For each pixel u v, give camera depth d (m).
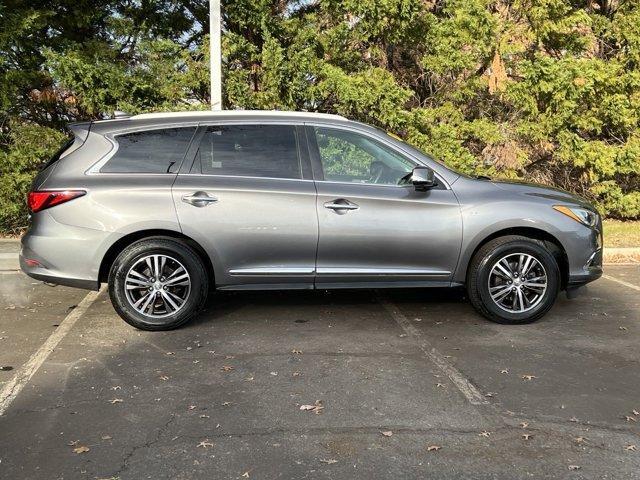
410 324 5.42
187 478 2.99
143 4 9.39
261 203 5.07
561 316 5.69
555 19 9.19
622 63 9.95
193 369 4.37
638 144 9.84
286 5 9.81
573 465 3.12
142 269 5.12
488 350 4.77
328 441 3.35
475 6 8.86
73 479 2.98
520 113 9.84
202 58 9.25
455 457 3.19
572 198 5.54
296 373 4.30
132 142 5.17
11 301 6.12
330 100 9.34
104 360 4.54
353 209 5.13
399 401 3.85
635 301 6.23
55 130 9.09
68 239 4.97
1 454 3.20
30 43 8.77
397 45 9.73
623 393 3.99
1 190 8.64
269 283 5.23
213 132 5.24
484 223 5.24
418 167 5.11
